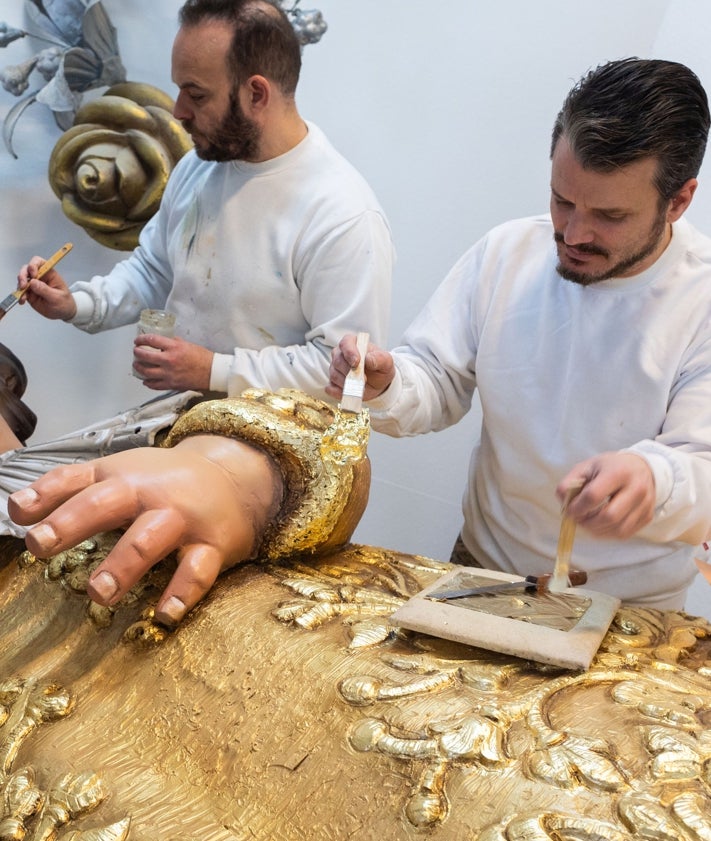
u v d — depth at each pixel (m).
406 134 2.39
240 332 1.69
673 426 1.22
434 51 2.31
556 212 1.14
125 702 0.92
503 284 1.38
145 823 0.79
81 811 0.81
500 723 0.78
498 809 0.71
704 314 1.23
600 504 0.94
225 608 0.98
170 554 1.05
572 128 1.06
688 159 1.07
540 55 2.19
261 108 1.55
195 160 1.78
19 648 1.03
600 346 1.27
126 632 0.98
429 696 0.82
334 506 1.11
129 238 2.42
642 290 1.24
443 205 2.39
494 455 1.41
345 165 1.65
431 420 1.45
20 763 0.88
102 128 2.32
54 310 1.81
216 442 1.11
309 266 1.60
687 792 0.69
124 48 2.53
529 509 1.37
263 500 1.09
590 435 1.29
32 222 2.62
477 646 0.89
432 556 2.50
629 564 1.30
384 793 0.75
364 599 1.03
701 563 1.02
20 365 1.62
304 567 1.13
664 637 0.99
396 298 2.50
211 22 1.50
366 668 0.87
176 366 1.59
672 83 1.04
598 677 0.85
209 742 0.85
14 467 1.27
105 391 2.81
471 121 2.31
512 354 1.35
